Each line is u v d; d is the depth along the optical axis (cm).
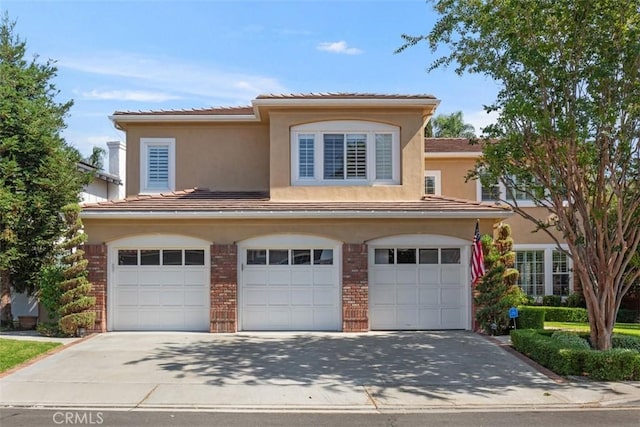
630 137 1222
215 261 1639
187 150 2011
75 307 1562
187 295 1659
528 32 1207
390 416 920
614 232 1317
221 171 2006
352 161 1786
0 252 1728
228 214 1617
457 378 1148
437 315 1675
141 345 1444
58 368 1208
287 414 930
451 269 1686
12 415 911
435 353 1360
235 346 1436
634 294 2253
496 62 1285
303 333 1612
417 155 1781
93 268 1633
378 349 1402
